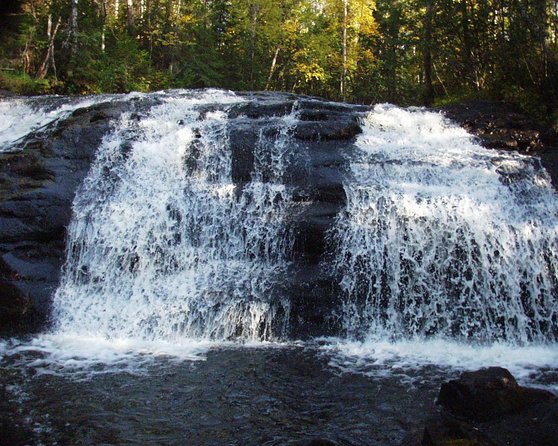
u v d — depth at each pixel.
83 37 21.56
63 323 8.20
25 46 20.09
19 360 6.85
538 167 10.13
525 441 4.61
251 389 5.96
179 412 5.42
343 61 31.48
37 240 8.89
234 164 10.07
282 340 7.81
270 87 30.61
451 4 15.65
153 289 8.59
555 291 8.34
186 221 9.33
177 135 10.46
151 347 7.44
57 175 9.54
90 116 10.84
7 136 12.29
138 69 24.14
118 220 9.23
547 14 13.37
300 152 9.95
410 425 5.07
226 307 7.94
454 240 8.51
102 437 4.91
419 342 7.84
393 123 11.74
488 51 14.93
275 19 29.80
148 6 28.33
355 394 5.84
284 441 4.84
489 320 8.18
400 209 8.74
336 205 9.03
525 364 6.86
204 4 31.53
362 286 8.37
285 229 8.86
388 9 26.98
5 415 5.29
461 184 9.52
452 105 12.91
